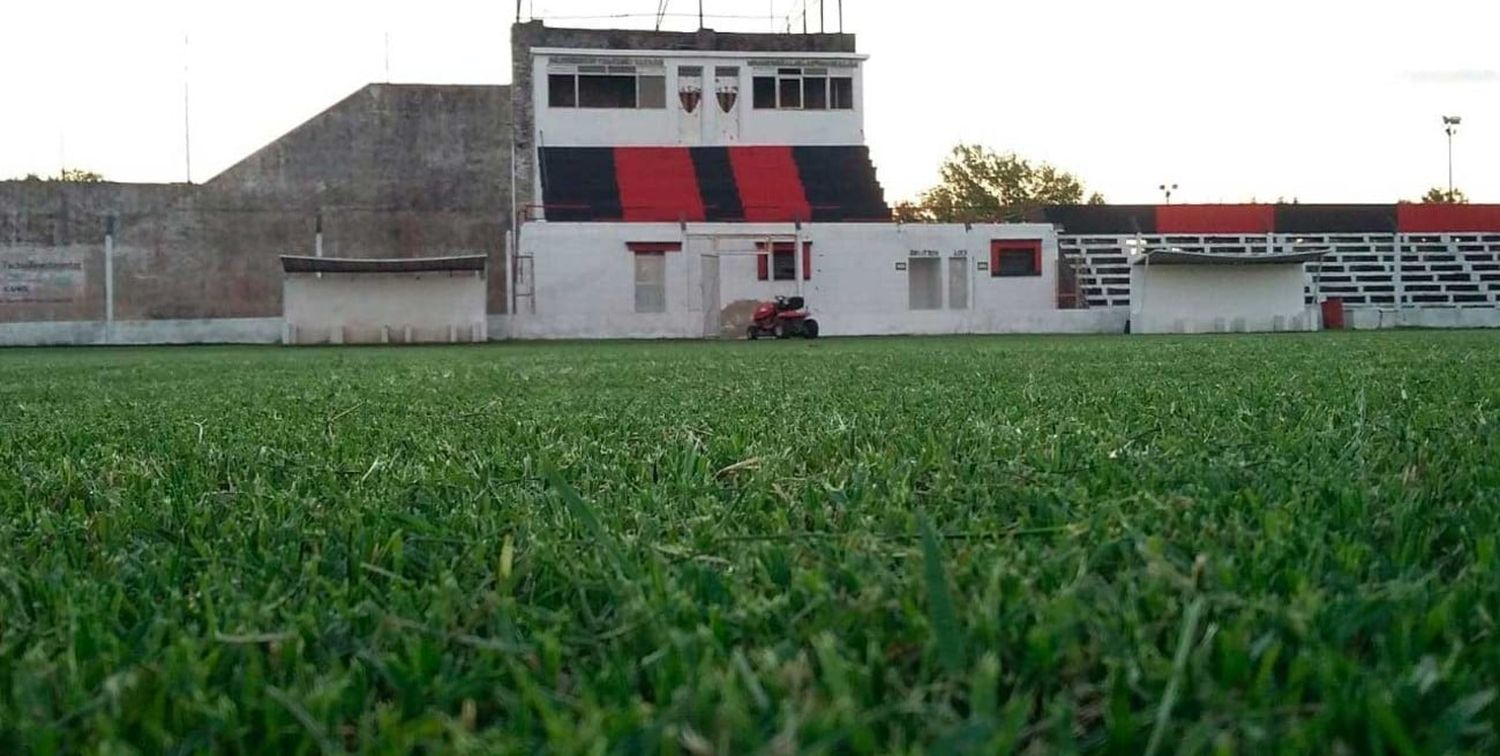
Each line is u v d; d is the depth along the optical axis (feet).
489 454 11.34
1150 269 97.76
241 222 116.57
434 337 94.48
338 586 5.65
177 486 9.48
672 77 118.21
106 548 6.81
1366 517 6.39
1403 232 118.21
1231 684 3.82
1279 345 51.37
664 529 6.85
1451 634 4.25
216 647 4.54
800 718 3.39
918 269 106.11
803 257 104.17
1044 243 106.73
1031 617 4.52
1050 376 26.21
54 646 4.74
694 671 4.01
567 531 6.82
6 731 3.77
